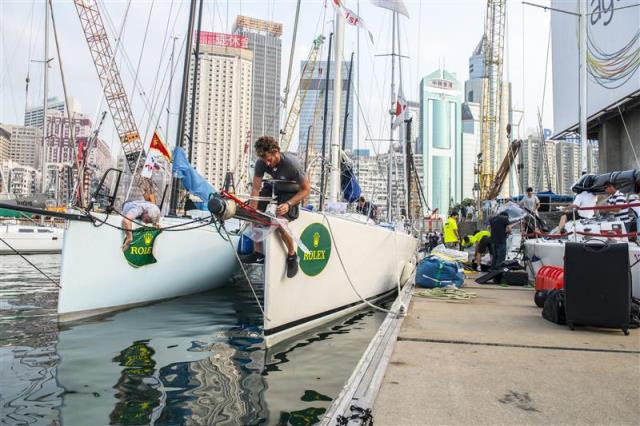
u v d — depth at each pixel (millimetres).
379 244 8633
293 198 5109
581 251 5184
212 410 3418
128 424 3182
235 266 10367
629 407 2900
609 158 24344
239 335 5984
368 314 7551
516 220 11375
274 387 3947
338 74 8969
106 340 5680
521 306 7062
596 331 5199
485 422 2670
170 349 5246
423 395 3115
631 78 20188
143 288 8164
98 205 7934
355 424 2566
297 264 5707
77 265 7055
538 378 3479
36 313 7562
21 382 4043
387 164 13531
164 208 10688
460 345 4543
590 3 23734
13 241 24172
